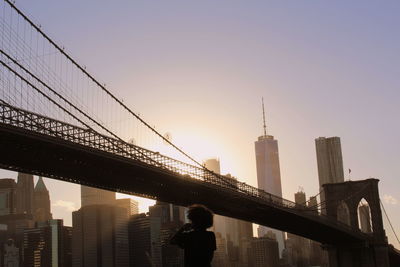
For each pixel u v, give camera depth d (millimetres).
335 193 155375
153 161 87812
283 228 139250
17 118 68875
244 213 121312
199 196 103125
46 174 78000
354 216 151750
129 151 83875
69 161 77000
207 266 11312
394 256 160875
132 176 86750
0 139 68188
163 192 96062
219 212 117688
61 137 73312
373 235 147250
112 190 88438
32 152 72438
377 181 151125
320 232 140750
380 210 149875
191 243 11336
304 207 135625
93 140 77938
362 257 145750
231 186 107062
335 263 148375
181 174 93188
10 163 73375
